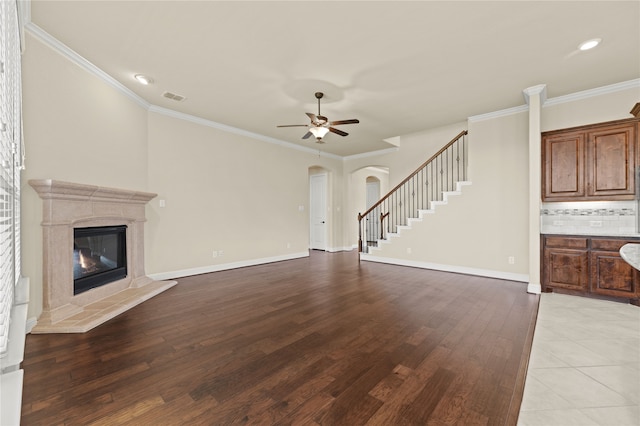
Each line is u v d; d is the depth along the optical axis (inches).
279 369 80.4
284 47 117.9
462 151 226.1
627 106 149.3
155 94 161.5
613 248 138.3
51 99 113.2
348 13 98.3
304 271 212.4
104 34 109.1
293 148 274.2
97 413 62.5
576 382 75.4
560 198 156.2
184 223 191.0
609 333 104.7
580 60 128.0
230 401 66.9
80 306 122.9
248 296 148.9
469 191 201.2
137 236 160.7
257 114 193.0
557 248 152.6
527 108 178.9
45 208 108.4
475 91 159.2
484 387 72.6
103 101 139.2
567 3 94.0
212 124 206.5
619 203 150.8
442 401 67.2
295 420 60.8
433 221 219.1
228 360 85.1
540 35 110.4
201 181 200.5
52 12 96.7
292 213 271.7
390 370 80.0
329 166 319.0
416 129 231.8
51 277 109.8
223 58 125.8
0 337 41.1
